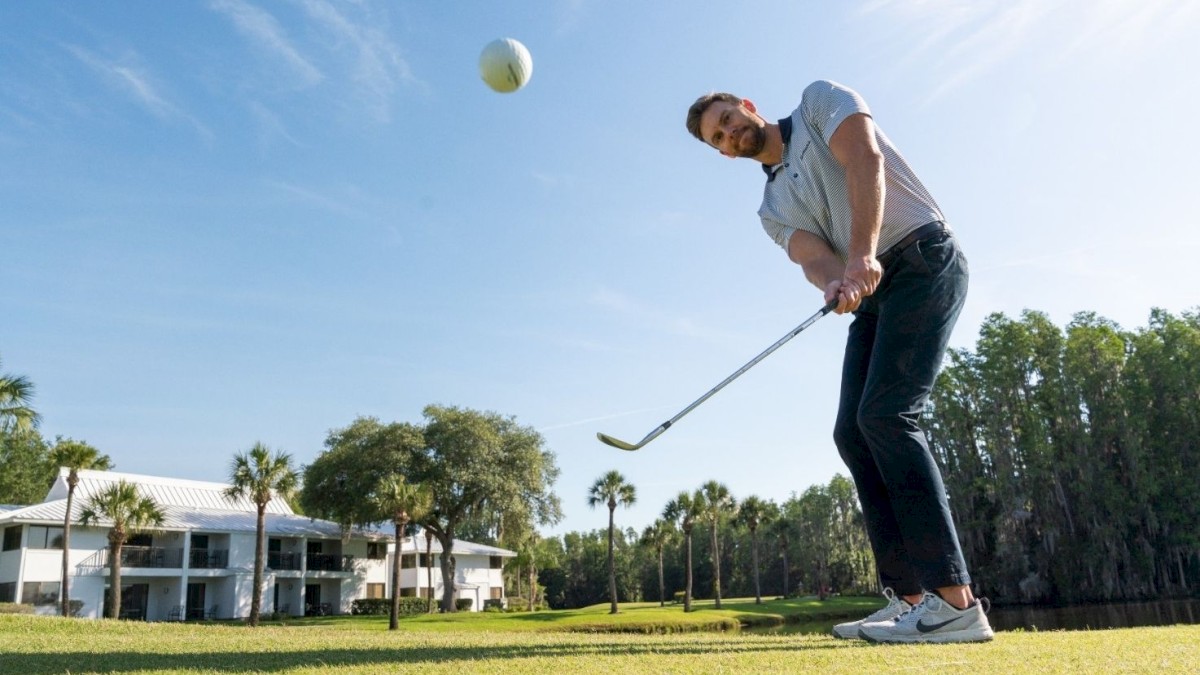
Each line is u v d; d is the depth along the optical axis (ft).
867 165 9.62
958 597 9.37
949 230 10.14
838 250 11.18
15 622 32.96
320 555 127.44
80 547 101.40
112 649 11.48
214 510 122.93
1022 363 128.67
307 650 10.25
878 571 10.83
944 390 134.10
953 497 129.08
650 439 9.98
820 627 114.62
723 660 7.32
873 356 10.04
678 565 246.06
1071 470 123.13
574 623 102.99
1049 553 119.85
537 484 125.49
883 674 6.16
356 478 118.42
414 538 145.38
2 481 138.51
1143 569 116.88
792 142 10.92
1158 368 124.57
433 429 123.44
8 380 74.64
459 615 115.75
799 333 9.88
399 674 6.81
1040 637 9.62
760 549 240.32
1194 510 116.67
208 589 112.78
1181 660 6.55
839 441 10.98
